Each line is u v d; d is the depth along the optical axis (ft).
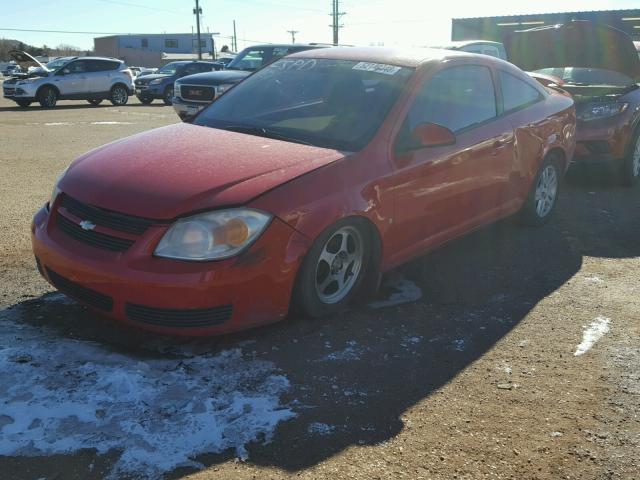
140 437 8.58
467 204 15.33
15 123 49.32
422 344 11.74
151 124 49.21
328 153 12.41
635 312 13.44
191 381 10.02
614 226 20.11
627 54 26.94
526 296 14.20
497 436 9.07
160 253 10.28
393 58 15.19
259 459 8.33
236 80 35.73
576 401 10.02
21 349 10.66
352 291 12.82
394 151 13.05
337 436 8.89
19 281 13.97
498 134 16.08
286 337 11.68
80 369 10.12
